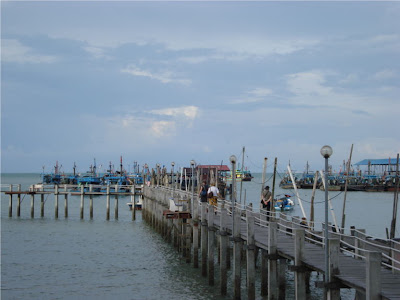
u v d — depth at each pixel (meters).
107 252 37.38
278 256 19.50
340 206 84.00
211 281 27.11
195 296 25.11
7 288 26.86
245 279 28.42
